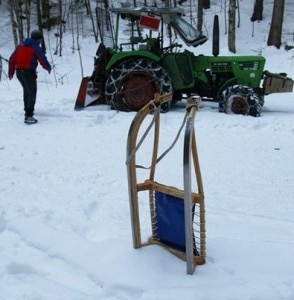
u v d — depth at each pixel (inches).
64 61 760.3
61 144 260.8
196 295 106.7
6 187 189.9
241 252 128.4
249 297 106.5
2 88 486.0
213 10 930.7
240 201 177.5
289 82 347.6
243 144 256.2
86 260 125.2
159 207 123.7
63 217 156.9
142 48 349.7
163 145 252.1
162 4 955.3
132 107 340.8
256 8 855.7
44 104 370.6
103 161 228.5
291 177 205.2
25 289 114.3
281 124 292.5
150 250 124.6
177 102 379.6
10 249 134.6
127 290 111.3
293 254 128.2
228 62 345.4
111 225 149.9
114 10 342.0
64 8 987.9
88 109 350.0
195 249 121.9
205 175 207.8
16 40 762.2
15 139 273.3
